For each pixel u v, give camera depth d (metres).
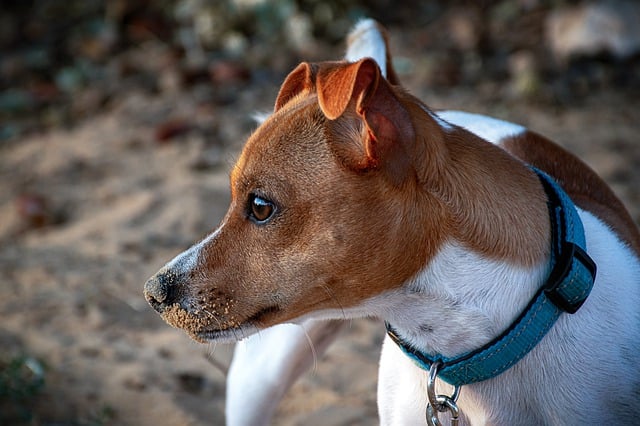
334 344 5.32
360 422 4.66
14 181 7.39
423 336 3.16
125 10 9.48
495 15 9.05
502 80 8.19
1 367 5.09
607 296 3.22
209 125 7.89
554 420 3.22
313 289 3.09
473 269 3.06
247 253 3.11
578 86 7.96
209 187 6.97
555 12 8.62
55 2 9.91
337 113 2.77
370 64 2.85
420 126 3.04
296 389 4.99
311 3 9.13
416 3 9.46
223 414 4.84
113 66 8.94
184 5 9.22
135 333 5.55
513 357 3.10
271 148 3.08
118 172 7.39
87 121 8.26
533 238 3.10
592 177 3.82
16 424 4.68
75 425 4.70
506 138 3.92
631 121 7.47
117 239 6.48
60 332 5.52
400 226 3.02
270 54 8.80
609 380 3.18
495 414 3.25
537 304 3.08
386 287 3.07
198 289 3.14
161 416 4.79
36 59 9.16
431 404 3.19
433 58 8.50
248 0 8.98
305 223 3.04
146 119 8.11
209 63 8.73
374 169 2.99
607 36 8.14
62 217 6.92
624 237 3.49
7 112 8.48
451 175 3.06
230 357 5.04
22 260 6.33
